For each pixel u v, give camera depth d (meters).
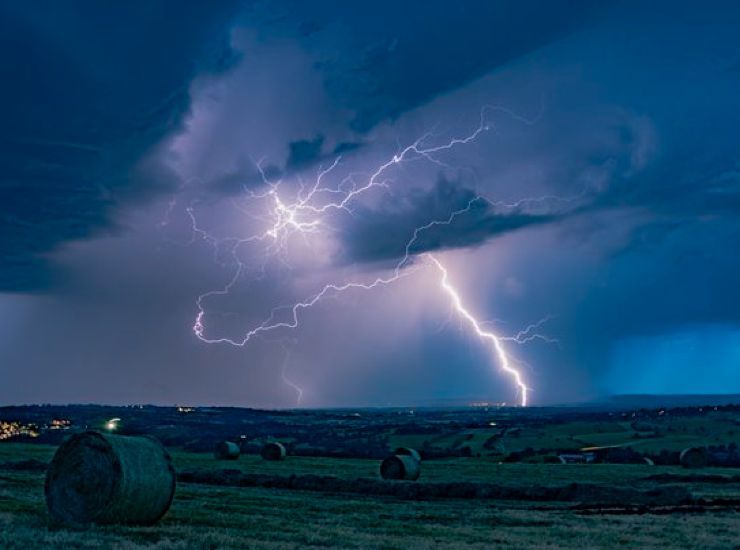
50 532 13.83
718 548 15.03
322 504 22.56
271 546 12.98
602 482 32.56
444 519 19.61
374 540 14.66
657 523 19.27
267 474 32.00
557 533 17.02
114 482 15.82
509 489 27.03
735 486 31.11
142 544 12.71
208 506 20.12
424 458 57.03
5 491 21.33
